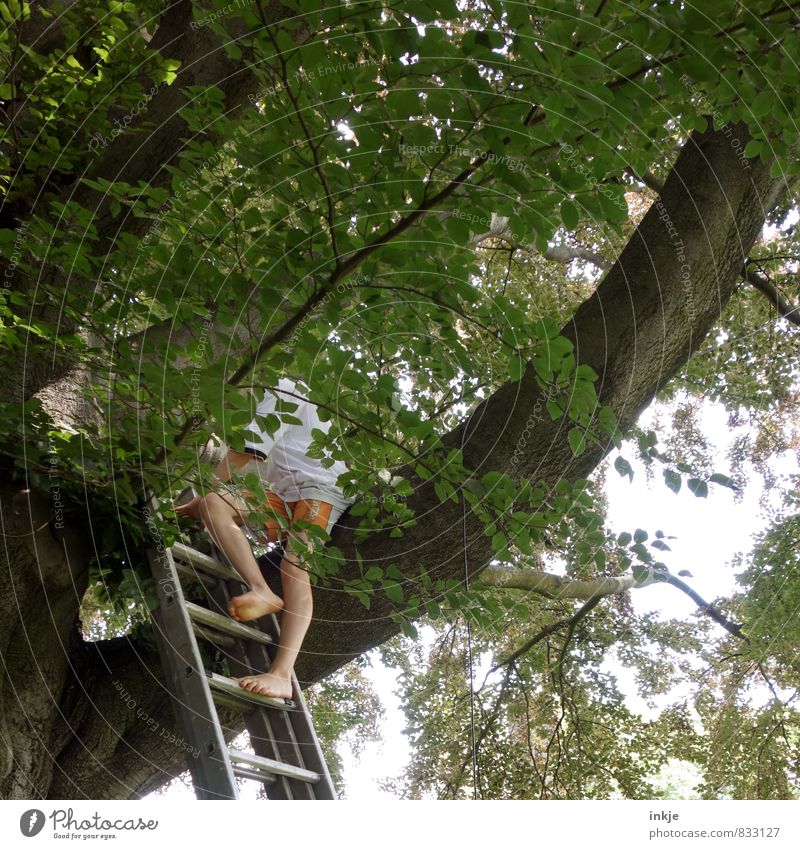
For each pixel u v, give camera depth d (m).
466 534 3.38
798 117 2.18
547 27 1.89
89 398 3.11
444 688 7.45
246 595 3.12
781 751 6.34
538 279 7.24
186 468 2.85
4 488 3.03
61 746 3.31
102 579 3.17
